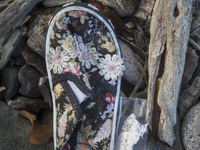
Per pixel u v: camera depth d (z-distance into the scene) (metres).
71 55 0.29
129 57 0.36
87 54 0.31
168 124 0.31
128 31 0.36
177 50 0.30
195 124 0.31
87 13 0.30
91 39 0.31
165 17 0.31
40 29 0.33
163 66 0.31
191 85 0.33
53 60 0.31
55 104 0.31
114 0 0.33
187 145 0.31
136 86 0.36
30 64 0.35
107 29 0.31
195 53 0.32
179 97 0.33
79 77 0.29
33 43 0.34
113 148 0.31
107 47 0.31
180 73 0.31
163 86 0.31
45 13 0.35
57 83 0.30
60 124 0.30
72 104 0.29
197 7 0.32
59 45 0.30
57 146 0.31
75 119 0.29
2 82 0.36
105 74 0.31
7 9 0.31
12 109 0.34
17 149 0.33
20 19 0.33
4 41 0.33
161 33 0.31
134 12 0.35
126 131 0.32
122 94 0.36
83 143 0.33
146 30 0.35
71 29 0.31
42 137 0.33
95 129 0.31
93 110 0.31
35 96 0.37
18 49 0.36
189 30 0.30
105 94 0.31
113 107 0.31
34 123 0.34
